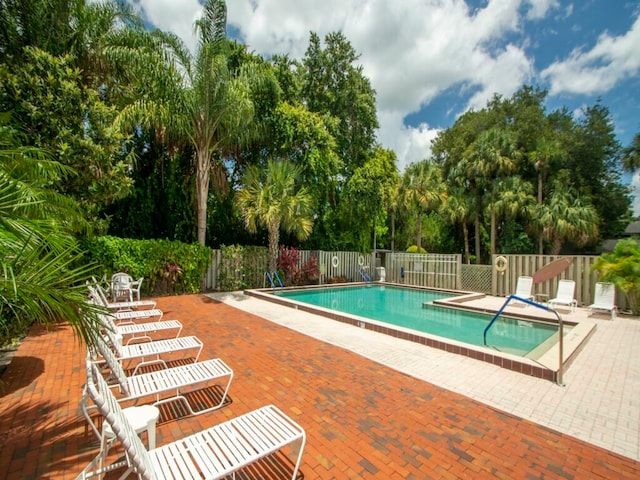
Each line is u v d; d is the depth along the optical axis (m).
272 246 13.39
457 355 5.29
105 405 1.68
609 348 5.85
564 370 4.70
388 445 2.87
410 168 23.14
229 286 12.75
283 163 13.35
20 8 7.46
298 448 2.80
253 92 12.65
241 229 16.20
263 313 8.36
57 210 3.85
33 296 2.12
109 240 9.71
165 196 13.64
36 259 2.16
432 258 14.93
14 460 2.56
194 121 11.49
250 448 2.21
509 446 2.88
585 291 10.25
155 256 10.64
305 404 3.59
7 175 2.52
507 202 22.95
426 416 3.38
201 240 12.11
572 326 7.76
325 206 18.02
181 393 3.81
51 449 2.72
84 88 7.68
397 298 12.98
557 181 23.11
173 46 10.83
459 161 27.09
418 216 23.25
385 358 5.11
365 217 18.28
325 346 5.68
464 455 2.75
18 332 5.46
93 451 2.71
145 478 1.68
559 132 26.27
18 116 6.63
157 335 6.21
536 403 3.70
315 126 14.99
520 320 8.74
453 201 25.84
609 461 2.70
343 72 19.27
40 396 3.66
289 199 12.56
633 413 3.49
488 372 4.61
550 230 21.67
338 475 2.49
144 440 2.84
